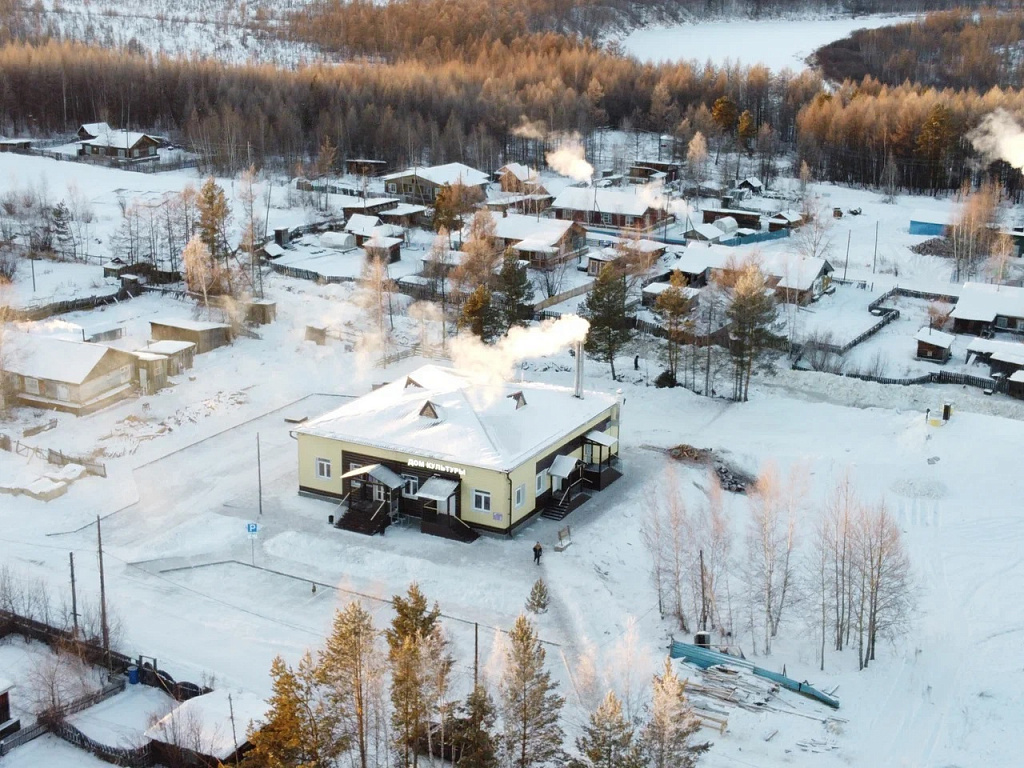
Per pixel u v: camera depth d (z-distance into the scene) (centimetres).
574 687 5316
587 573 6456
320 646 5691
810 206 15875
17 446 7894
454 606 6138
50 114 19888
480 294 9900
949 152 18300
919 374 10238
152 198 15000
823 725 5109
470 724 4456
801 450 8338
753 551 6334
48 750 4775
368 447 7106
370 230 13762
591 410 7650
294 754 4203
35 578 6231
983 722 5216
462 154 18975
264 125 18375
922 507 7506
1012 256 14150
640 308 11831
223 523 6975
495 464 6794
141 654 5500
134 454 7944
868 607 5881
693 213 16525
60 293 11338
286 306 11331
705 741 4931
